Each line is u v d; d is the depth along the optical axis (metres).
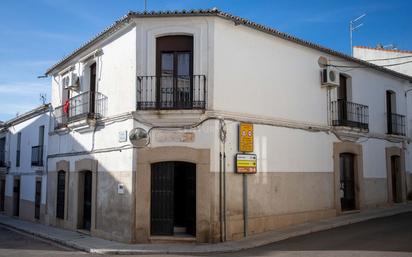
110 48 14.36
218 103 12.33
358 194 17.06
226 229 12.06
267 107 13.72
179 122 12.27
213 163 12.02
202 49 12.36
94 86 15.91
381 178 18.47
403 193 19.77
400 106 20.30
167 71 12.74
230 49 12.79
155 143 12.35
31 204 21.62
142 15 12.42
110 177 13.73
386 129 19.14
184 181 12.66
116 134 13.53
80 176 16.14
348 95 17.17
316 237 12.10
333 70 15.84
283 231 13.02
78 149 16.17
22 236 16.12
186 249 10.97
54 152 18.69
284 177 14.01
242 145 12.64
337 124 16.03
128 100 12.99
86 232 15.08
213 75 12.26
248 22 12.95
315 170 15.19
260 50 13.68
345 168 16.95
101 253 11.28
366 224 14.15
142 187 12.35
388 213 16.45
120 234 12.88
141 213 12.28
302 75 15.09
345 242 11.07
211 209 11.84
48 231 16.36
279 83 14.20
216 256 10.23
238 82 12.91
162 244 11.88
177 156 12.17
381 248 10.14
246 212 12.58
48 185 19.11
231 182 12.41
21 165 23.77
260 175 13.26
